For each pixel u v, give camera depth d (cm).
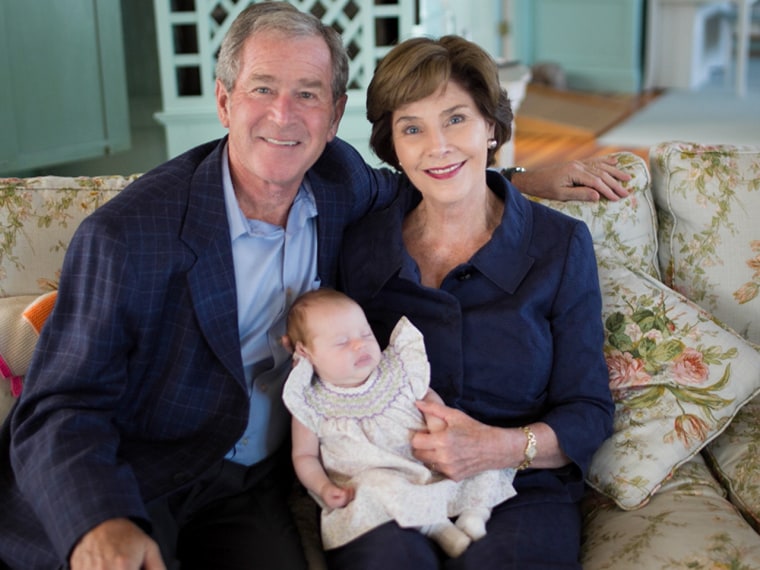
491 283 170
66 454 139
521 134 617
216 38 385
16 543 143
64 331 152
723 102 700
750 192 196
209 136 395
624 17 735
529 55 790
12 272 186
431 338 170
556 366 170
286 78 159
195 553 161
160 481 156
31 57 368
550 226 173
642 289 185
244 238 166
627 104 701
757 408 187
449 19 665
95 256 150
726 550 148
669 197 200
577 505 172
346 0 371
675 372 176
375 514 152
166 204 157
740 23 717
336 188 180
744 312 195
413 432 160
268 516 164
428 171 167
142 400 160
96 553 130
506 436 159
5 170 365
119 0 409
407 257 172
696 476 173
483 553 151
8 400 169
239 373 159
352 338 160
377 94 167
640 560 150
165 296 156
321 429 161
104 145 411
